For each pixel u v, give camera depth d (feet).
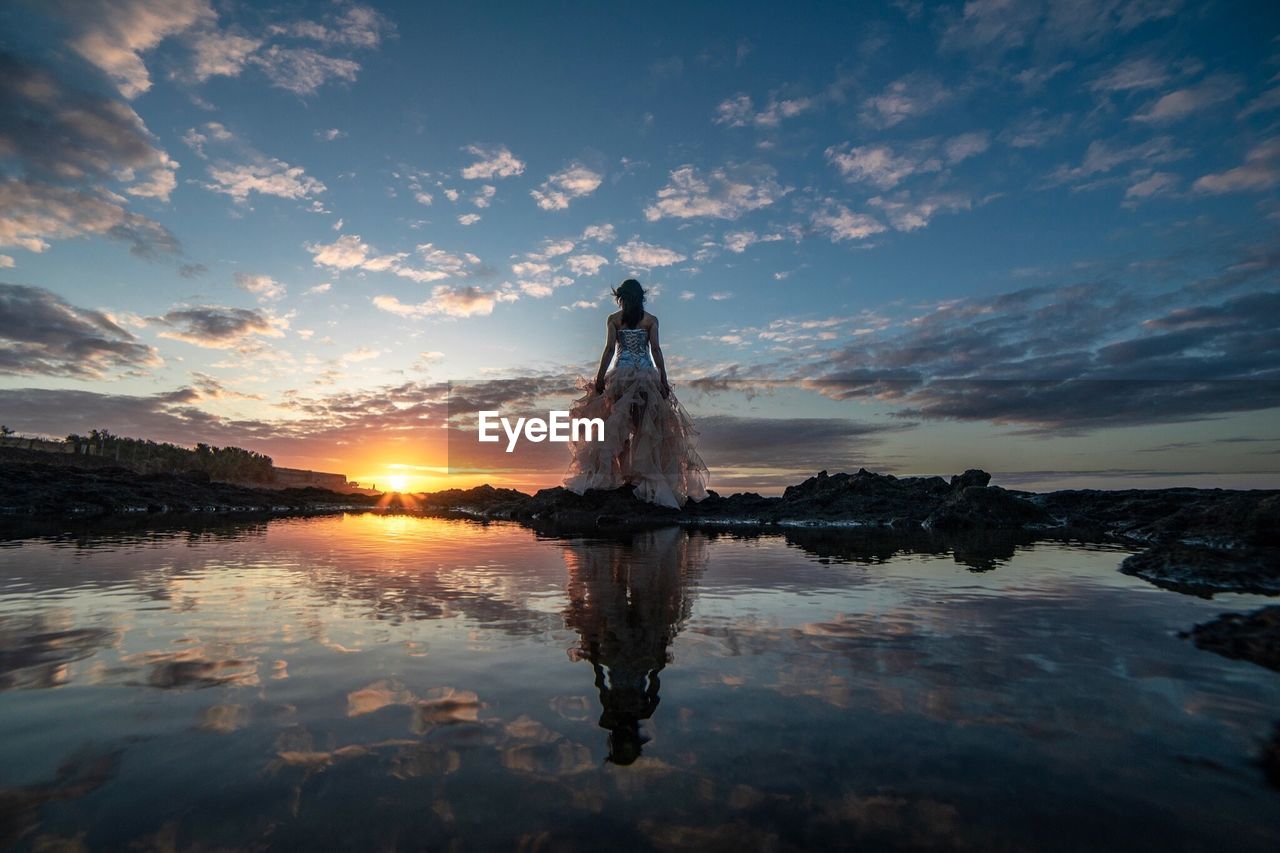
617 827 3.69
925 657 7.00
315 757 4.55
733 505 35.06
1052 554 16.30
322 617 8.96
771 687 6.05
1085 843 3.52
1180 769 4.36
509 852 3.44
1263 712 5.35
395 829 3.67
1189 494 26.96
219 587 11.35
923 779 4.23
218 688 5.96
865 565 14.48
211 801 3.95
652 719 5.25
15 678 6.20
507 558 16.02
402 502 60.64
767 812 3.85
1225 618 8.64
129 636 7.82
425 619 8.86
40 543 18.62
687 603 10.08
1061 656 7.00
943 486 32.22
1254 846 3.49
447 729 5.06
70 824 3.68
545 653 7.20
